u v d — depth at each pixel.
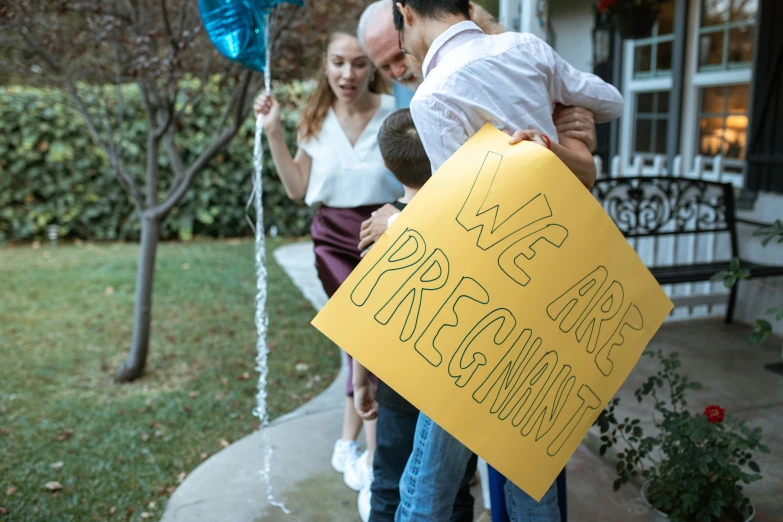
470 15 1.81
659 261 4.86
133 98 7.75
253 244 8.24
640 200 4.20
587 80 1.69
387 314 1.53
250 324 5.14
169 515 2.60
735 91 4.54
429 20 1.61
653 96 5.32
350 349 1.53
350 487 2.78
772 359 3.76
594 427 3.04
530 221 1.53
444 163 1.56
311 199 2.54
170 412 3.61
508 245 1.53
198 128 8.12
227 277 6.51
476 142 1.55
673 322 4.47
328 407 3.63
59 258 7.25
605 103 1.71
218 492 2.76
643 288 1.61
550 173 1.53
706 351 3.91
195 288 6.11
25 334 4.88
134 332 4.04
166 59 3.32
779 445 2.81
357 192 2.49
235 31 2.40
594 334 1.58
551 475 1.57
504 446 1.52
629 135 5.59
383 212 1.94
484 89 1.52
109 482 2.90
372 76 2.61
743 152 4.54
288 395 3.87
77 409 3.65
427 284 1.53
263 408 2.61
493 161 1.54
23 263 7.00
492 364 1.52
